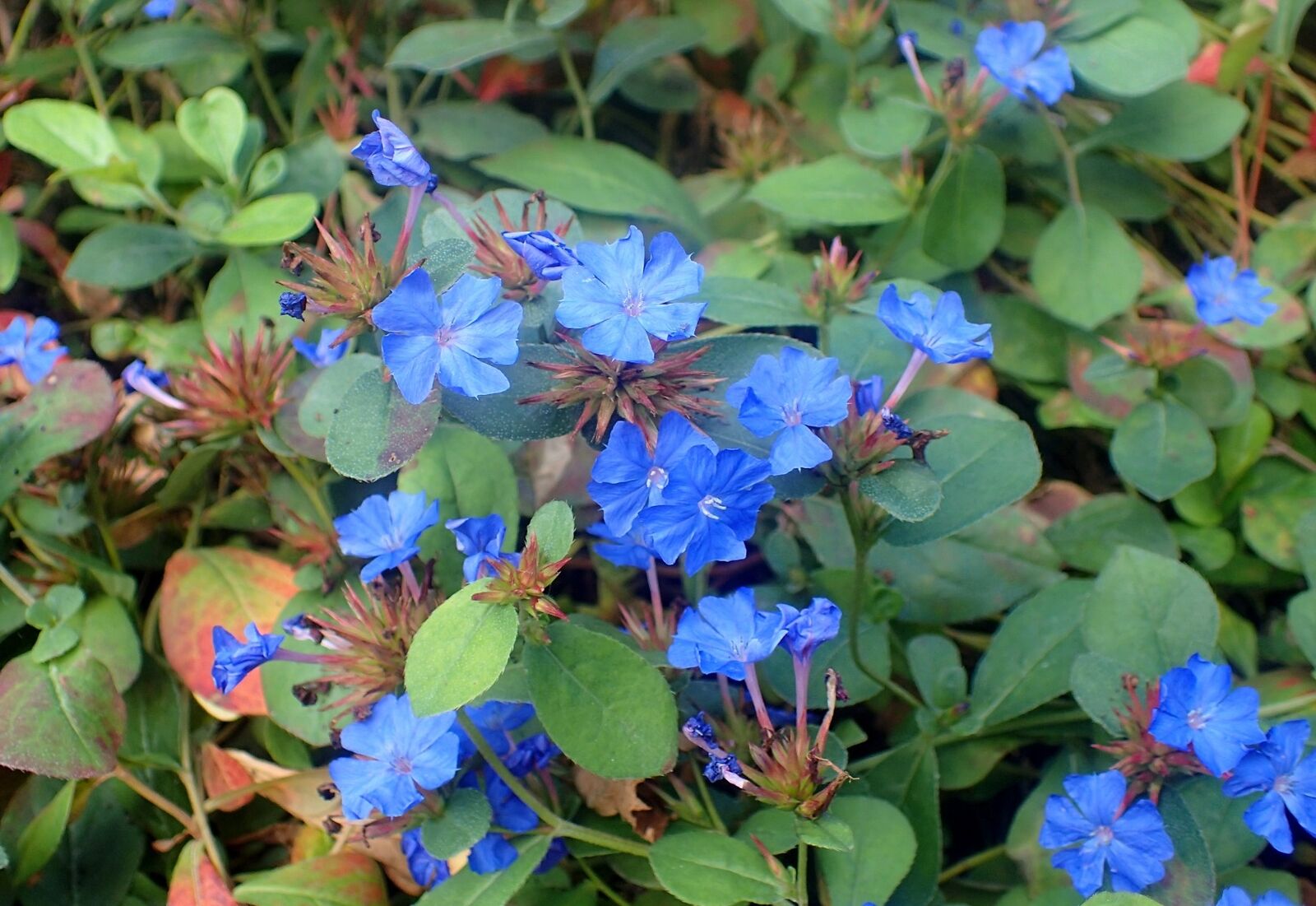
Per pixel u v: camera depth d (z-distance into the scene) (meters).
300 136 0.48
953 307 0.36
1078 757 0.40
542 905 0.39
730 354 0.37
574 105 0.51
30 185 0.48
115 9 0.48
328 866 0.39
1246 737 0.35
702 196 0.48
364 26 0.50
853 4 0.46
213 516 0.43
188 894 0.39
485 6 0.50
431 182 0.36
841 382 0.34
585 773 0.38
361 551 0.37
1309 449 0.45
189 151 0.47
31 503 0.43
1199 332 0.44
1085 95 0.48
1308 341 0.46
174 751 0.41
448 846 0.36
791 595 0.42
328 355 0.41
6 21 0.49
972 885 0.40
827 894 0.38
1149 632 0.38
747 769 0.36
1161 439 0.43
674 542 0.34
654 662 0.37
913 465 0.36
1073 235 0.45
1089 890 0.36
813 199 0.45
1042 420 0.45
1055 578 0.41
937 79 0.47
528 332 0.37
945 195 0.44
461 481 0.40
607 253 0.34
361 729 0.36
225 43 0.48
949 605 0.42
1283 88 0.48
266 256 0.45
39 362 0.41
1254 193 0.48
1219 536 0.43
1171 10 0.46
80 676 0.39
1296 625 0.39
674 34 0.48
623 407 0.35
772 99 0.49
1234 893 0.35
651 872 0.38
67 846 0.40
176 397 0.43
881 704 0.42
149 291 0.48
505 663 0.34
